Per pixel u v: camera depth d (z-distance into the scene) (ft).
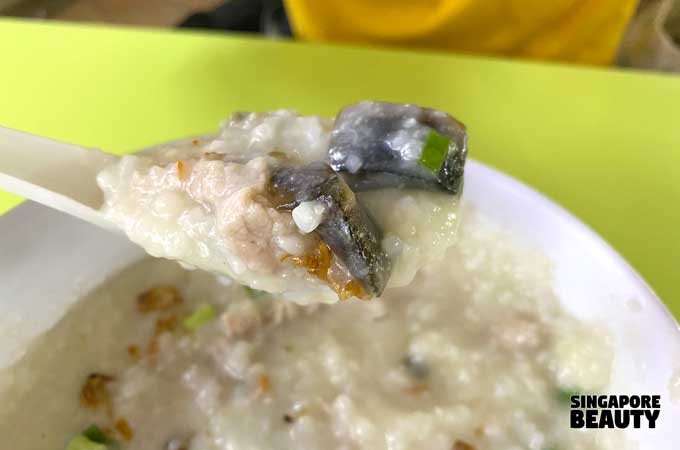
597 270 0.32
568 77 0.51
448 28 0.66
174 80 0.50
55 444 0.32
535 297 0.36
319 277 0.25
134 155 0.29
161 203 0.26
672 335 0.27
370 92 0.49
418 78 0.51
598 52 0.67
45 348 0.34
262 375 0.34
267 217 0.24
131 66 0.52
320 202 0.23
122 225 0.27
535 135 0.47
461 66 0.52
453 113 0.48
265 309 0.37
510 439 0.32
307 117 0.29
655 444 0.27
